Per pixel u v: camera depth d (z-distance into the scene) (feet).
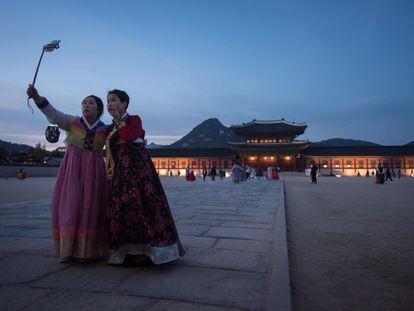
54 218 13.83
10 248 16.06
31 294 10.51
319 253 18.34
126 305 9.75
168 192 60.70
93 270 12.84
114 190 13.33
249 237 19.58
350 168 239.71
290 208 39.52
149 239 12.81
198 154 258.78
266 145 241.96
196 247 16.93
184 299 10.24
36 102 13.44
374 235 23.40
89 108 14.38
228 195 53.67
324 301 11.68
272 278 12.00
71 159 13.88
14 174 176.76
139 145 13.78
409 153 233.96
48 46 13.23
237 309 9.61
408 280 13.91
